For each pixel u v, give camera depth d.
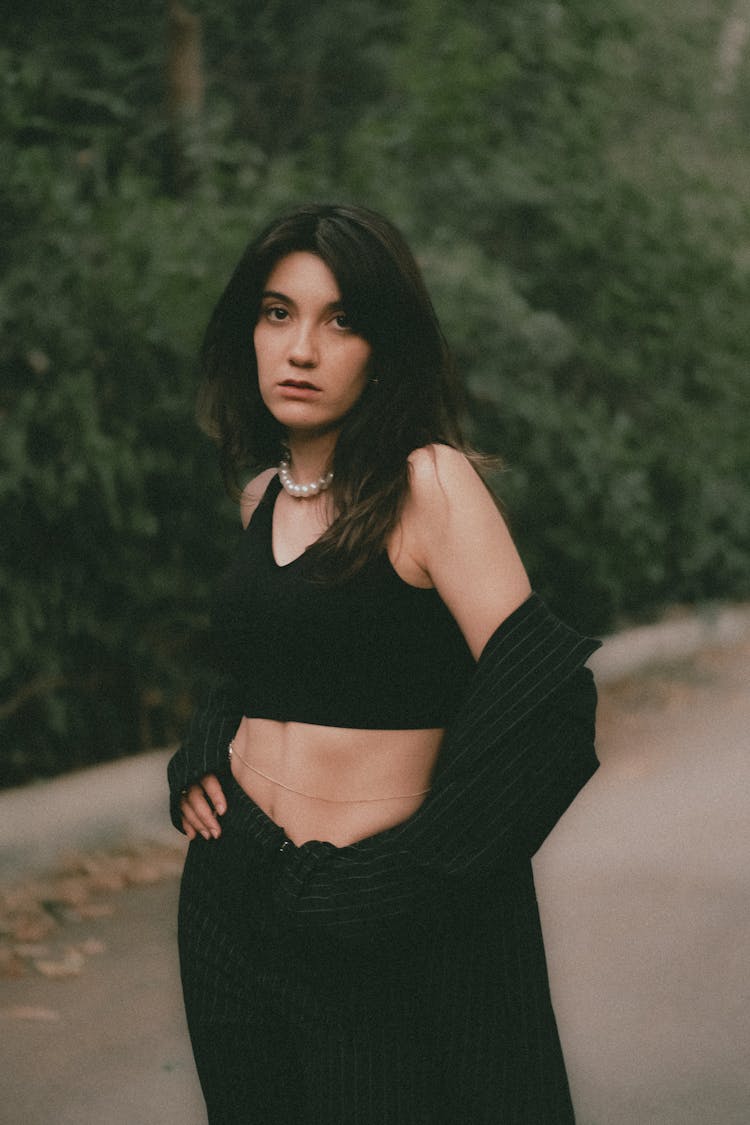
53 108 7.02
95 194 6.51
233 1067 2.02
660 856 5.23
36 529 5.80
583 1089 3.43
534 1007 1.92
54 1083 3.50
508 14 8.48
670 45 9.64
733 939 4.38
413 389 1.92
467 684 1.96
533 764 1.80
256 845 1.95
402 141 7.76
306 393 1.92
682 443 8.75
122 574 6.00
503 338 7.31
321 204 1.96
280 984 1.94
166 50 7.41
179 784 2.05
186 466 6.14
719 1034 3.72
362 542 1.85
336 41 8.67
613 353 8.69
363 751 1.92
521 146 8.51
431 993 1.89
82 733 6.16
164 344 5.97
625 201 8.50
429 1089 1.91
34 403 5.54
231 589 1.99
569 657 1.82
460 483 1.86
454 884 1.81
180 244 6.02
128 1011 3.93
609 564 8.20
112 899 4.77
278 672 1.95
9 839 4.89
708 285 8.67
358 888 1.85
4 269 5.65
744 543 9.55
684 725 7.34
